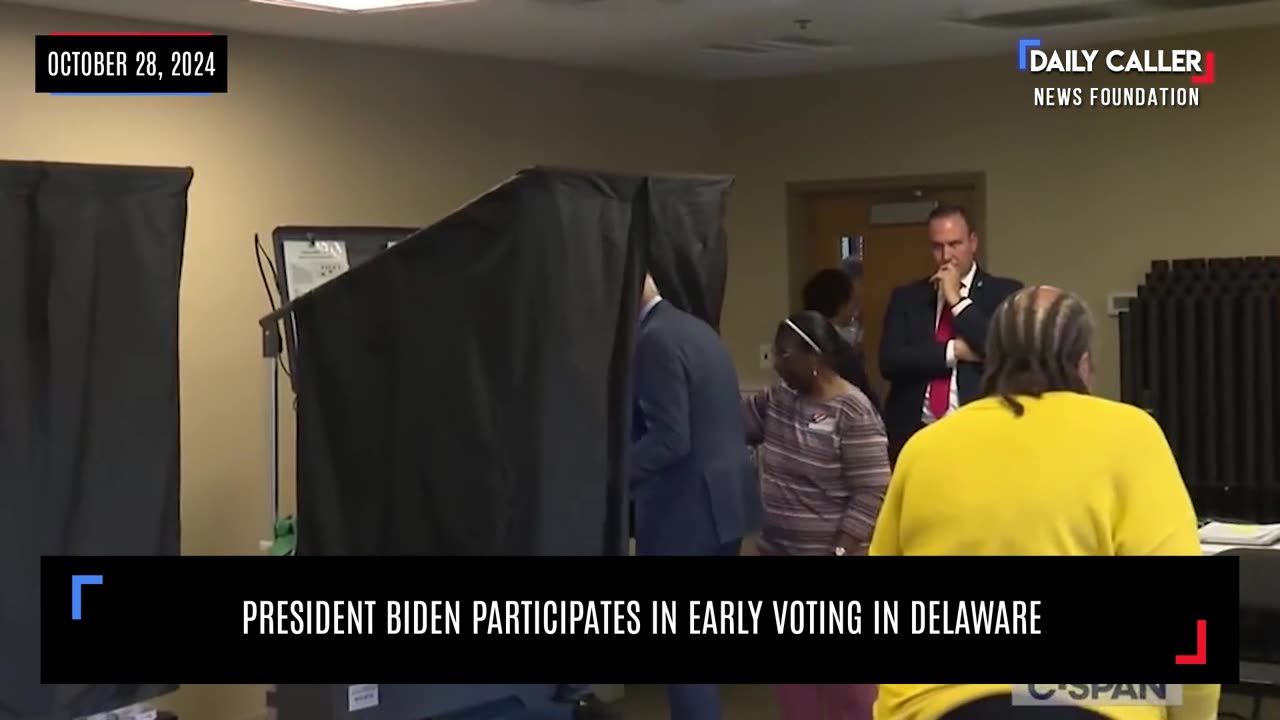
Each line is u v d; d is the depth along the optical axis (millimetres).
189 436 4902
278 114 5199
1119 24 5465
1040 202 6309
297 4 4352
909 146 6625
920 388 4547
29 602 2443
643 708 5191
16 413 2453
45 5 4438
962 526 2182
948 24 5352
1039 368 2229
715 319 3203
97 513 2543
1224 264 5793
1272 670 3172
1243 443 5707
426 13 4742
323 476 2219
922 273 6781
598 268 2160
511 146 6137
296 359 2268
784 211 6961
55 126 4500
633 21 5066
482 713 2188
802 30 5410
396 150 5652
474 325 2113
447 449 2135
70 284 2508
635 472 3797
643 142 6773
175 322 2652
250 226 5098
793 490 3914
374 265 2166
